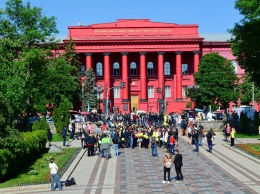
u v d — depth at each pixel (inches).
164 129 1942.7
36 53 2308.1
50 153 1738.4
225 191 1048.8
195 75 3550.7
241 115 2583.7
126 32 4104.3
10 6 2413.9
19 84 1764.3
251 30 1950.1
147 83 4274.1
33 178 1243.8
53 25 2488.9
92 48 4055.1
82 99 3708.2
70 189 1118.4
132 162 1531.7
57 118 2406.5
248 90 3666.3
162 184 1147.9
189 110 3302.2
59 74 2869.1
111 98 4200.3
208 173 1294.3
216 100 3555.6
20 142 1306.6
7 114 1320.1
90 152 1690.5
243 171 1318.9
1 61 1908.2
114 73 4288.9
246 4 1935.3
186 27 4106.8
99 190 1095.0
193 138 1798.7
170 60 4291.3
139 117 2952.8
